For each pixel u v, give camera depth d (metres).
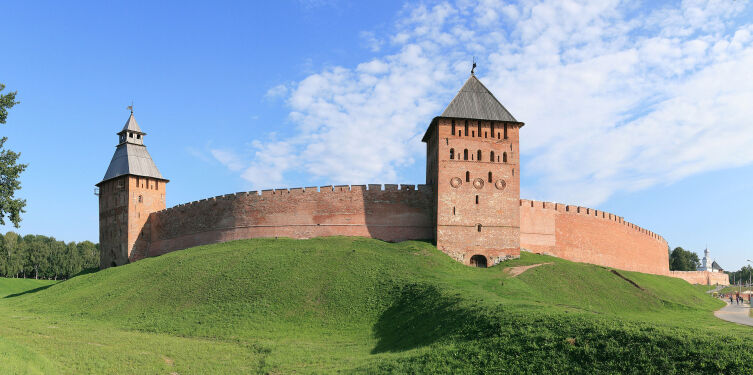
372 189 65.62
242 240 68.25
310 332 39.25
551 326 27.53
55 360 30.44
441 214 60.47
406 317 38.56
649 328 25.34
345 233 64.94
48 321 45.72
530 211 67.81
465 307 34.41
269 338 37.81
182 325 41.81
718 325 35.66
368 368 27.48
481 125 63.00
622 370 22.78
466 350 27.33
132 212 81.00
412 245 59.41
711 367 21.45
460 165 61.69
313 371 28.53
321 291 46.34
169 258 63.94
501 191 61.88
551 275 53.22
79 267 141.12
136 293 51.50
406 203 64.75
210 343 36.44
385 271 49.75
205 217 74.06
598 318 27.81
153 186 84.00
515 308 31.72
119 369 29.38
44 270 136.50
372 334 37.69
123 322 44.25
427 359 27.20
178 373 29.05
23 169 40.88
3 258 129.38
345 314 42.06
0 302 62.34
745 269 178.38
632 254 84.06
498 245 60.56
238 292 47.56
